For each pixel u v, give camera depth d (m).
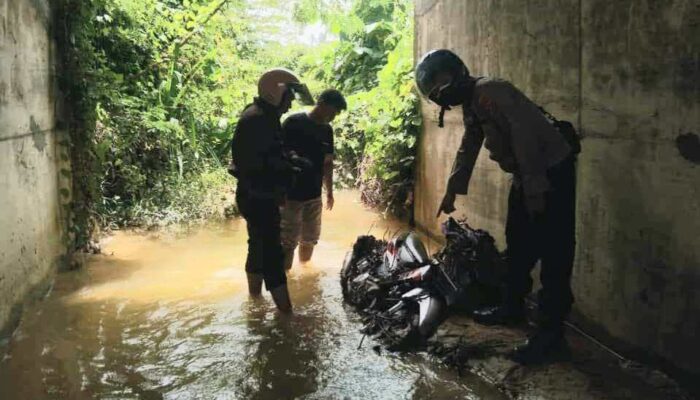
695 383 3.32
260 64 12.20
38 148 5.48
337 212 8.77
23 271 4.86
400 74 8.34
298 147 5.84
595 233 4.07
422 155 7.49
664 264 3.47
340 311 4.99
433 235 7.09
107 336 4.52
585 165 4.12
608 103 3.84
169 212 8.38
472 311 4.61
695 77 3.15
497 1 5.20
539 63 4.59
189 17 10.18
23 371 3.94
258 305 5.14
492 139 3.82
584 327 4.29
